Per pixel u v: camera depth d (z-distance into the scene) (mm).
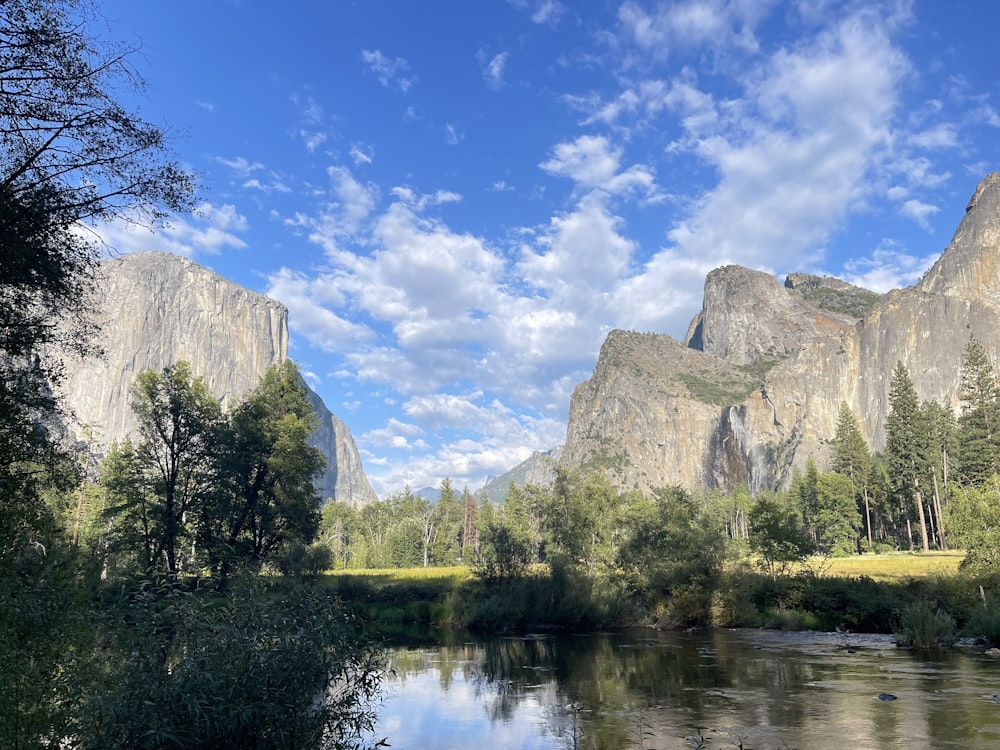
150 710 7609
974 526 32875
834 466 151875
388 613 46500
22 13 10555
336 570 109438
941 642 26875
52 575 10211
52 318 12977
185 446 46031
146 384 45125
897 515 126562
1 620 8883
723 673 22734
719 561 39812
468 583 51344
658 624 39562
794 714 16531
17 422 12633
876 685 19516
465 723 17391
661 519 44188
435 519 153625
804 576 38469
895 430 123688
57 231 11930
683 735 15148
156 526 45375
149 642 8742
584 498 53000
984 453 106750
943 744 13484
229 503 47438
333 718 8992
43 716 8195
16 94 10898
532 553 49625
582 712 18000
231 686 8062
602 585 43438
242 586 9688
